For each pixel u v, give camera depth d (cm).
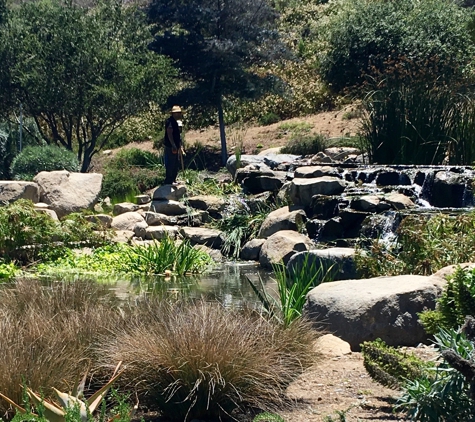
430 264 962
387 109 1898
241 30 2767
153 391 538
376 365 507
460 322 520
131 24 2892
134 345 556
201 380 522
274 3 4119
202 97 2717
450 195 1548
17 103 2728
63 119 2714
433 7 2825
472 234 1000
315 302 752
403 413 504
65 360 544
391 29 2731
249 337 578
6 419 488
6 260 1416
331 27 3189
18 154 2486
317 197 1619
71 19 2689
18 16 2845
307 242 1476
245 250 1577
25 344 563
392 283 744
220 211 1808
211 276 1331
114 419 418
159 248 1450
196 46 2731
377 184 1694
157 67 2677
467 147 1831
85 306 685
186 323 566
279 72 3303
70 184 1800
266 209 1784
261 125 3108
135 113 2734
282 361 584
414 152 1867
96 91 2570
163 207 1797
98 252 1499
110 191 2084
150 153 2778
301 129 2806
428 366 493
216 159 2783
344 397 556
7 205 1559
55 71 2597
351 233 1500
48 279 1231
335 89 2895
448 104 1880
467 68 2436
